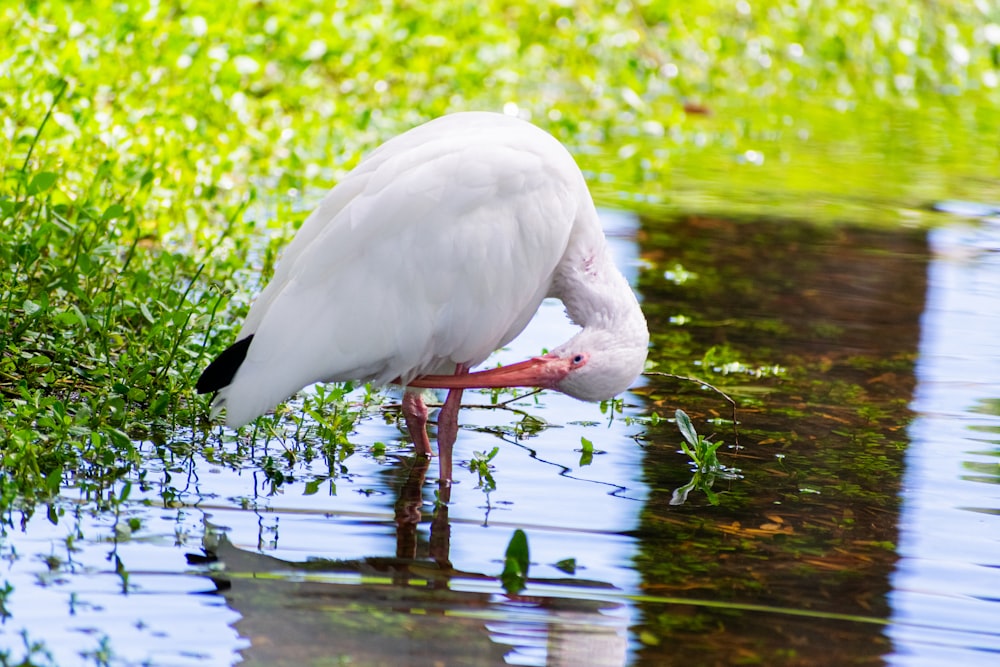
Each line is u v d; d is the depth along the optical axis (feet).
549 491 31.68
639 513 30.58
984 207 64.64
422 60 75.82
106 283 39.55
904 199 65.67
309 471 32.12
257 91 69.36
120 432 30.91
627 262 52.70
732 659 24.14
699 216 60.59
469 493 31.32
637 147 71.05
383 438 34.99
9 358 33.88
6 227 39.93
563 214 32.55
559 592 26.35
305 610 24.95
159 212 47.70
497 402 38.22
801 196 65.36
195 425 34.27
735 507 31.24
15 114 48.93
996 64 102.78
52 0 61.57
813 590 27.07
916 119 87.97
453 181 31.37
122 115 54.03
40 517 28.12
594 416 37.42
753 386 40.22
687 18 97.19
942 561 28.73
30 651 22.70
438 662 23.41
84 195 44.57
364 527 28.91
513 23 91.56
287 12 75.31
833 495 32.19
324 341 30.63
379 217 30.86
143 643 23.29
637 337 33.12
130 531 27.78
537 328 44.27
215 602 24.98
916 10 106.22
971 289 51.29
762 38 97.71
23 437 29.84
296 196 56.13
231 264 43.86
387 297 30.96
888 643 25.04
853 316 47.73
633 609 25.86
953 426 37.35
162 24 66.08
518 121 33.91
